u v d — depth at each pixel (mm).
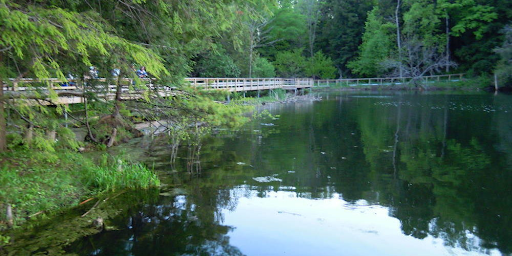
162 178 7934
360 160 9609
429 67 39594
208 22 8219
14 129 7824
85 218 5758
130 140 11836
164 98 10266
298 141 12125
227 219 5871
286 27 46844
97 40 5332
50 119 7004
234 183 7641
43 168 7336
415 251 4918
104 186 7180
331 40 50000
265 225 5672
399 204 6527
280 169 8719
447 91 35000
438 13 40031
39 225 5461
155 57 6340
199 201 6609
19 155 7547
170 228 5516
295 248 5000
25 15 4375
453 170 8594
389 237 5312
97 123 10750
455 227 5621
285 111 21328
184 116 10180
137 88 9867
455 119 16656
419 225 5676
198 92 9938
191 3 7641
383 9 45562
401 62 41469
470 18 38094
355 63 46875
